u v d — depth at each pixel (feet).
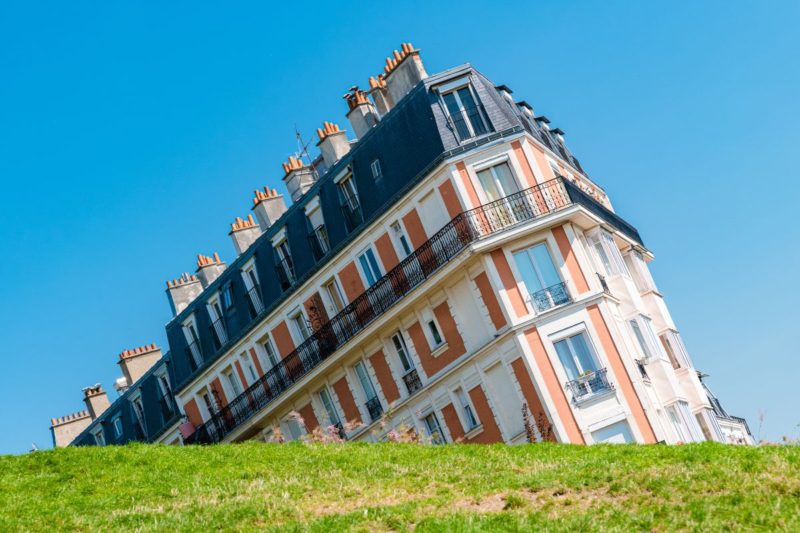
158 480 106.01
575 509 79.87
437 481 92.58
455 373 168.66
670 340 184.34
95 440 263.49
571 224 165.48
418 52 186.60
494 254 163.32
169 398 237.45
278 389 199.31
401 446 111.75
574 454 99.30
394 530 77.00
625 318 169.27
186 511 88.63
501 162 168.25
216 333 219.41
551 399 157.99
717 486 80.94
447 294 169.48
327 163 201.26
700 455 89.40
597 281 164.25
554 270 163.63
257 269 206.28
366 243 181.57
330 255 187.62
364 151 182.29
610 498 82.02
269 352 206.28
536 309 161.48
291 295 197.06
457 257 163.84
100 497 100.73
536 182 167.84
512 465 95.71
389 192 177.27
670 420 166.40
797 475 80.69
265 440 207.92
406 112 174.81
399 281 174.50
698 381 184.96
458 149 167.22
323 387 192.95
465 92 172.55
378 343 180.96
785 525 72.43
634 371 160.66
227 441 212.23
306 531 77.15
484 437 165.48
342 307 188.85
